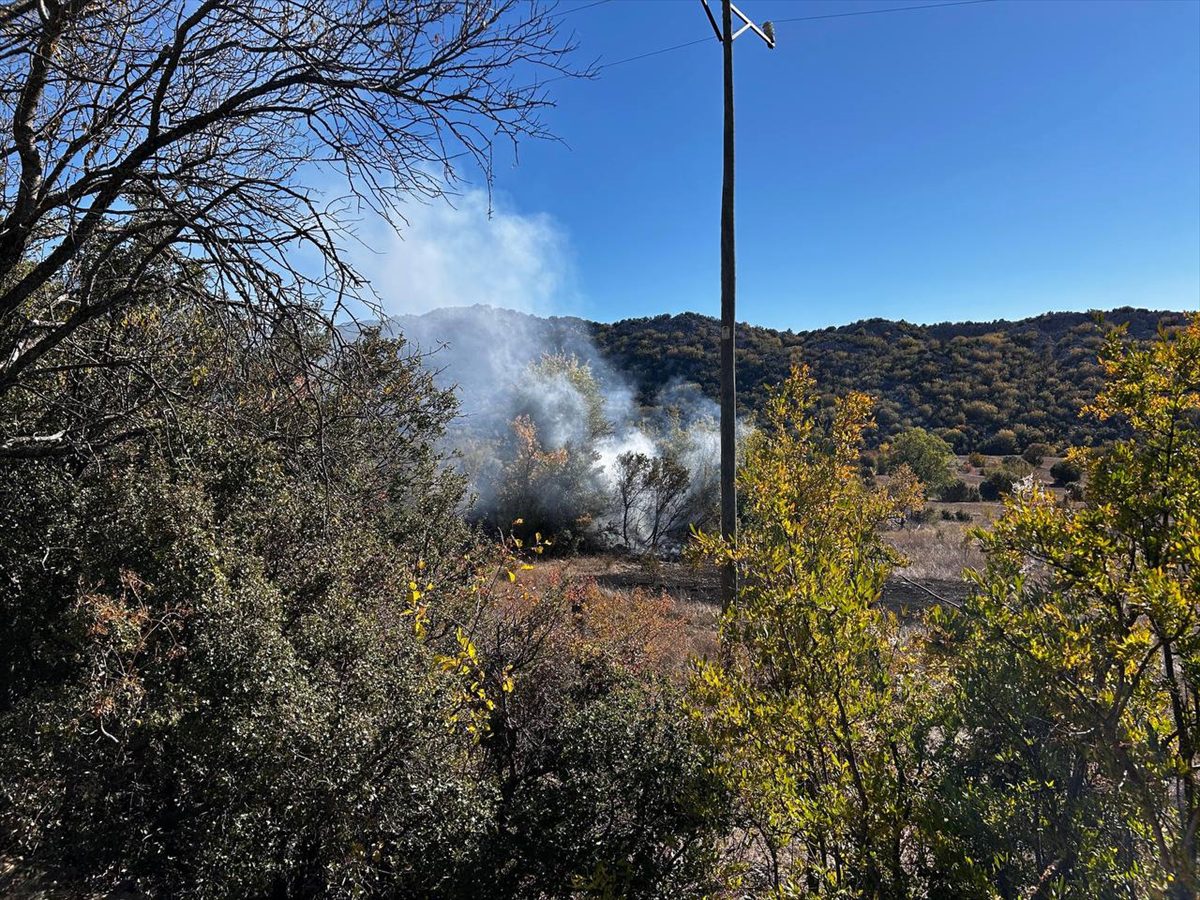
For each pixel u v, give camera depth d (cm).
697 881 348
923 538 2277
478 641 539
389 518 716
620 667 561
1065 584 247
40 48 322
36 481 432
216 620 372
